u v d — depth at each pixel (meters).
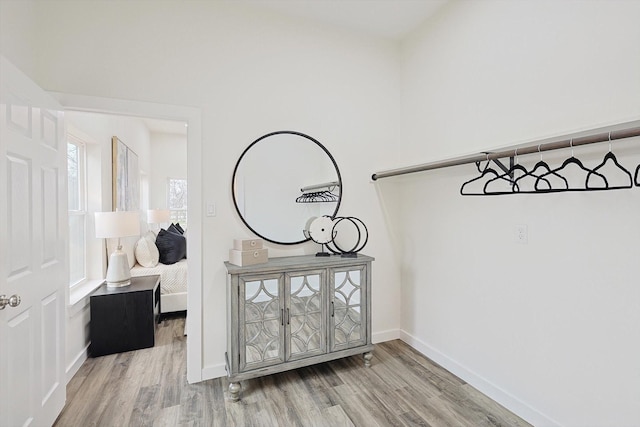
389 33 2.92
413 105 2.88
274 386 2.24
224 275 2.41
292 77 2.64
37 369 1.64
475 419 1.91
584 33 1.62
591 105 1.59
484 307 2.19
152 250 3.88
